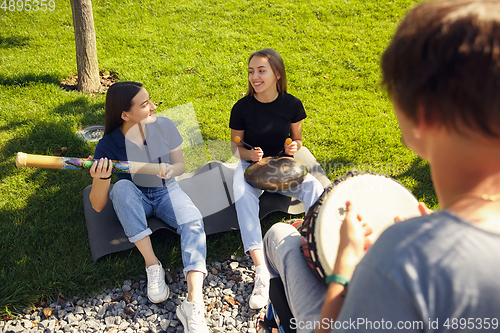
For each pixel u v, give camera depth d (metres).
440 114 0.52
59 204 2.95
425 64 0.50
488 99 0.46
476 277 0.48
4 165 3.29
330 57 5.64
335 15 6.98
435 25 0.49
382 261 0.52
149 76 4.99
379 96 4.73
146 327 2.18
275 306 1.33
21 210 2.88
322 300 1.02
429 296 0.49
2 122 3.84
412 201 1.18
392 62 0.56
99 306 2.26
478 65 0.46
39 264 2.46
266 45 5.96
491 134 0.49
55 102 4.30
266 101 2.80
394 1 7.41
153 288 2.27
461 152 0.53
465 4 0.50
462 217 0.52
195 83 4.89
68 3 7.37
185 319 2.10
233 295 2.39
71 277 2.37
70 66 5.18
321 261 1.03
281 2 7.38
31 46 5.77
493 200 0.53
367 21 6.76
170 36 6.15
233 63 5.38
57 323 2.15
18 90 4.46
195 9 7.09
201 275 2.21
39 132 3.69
